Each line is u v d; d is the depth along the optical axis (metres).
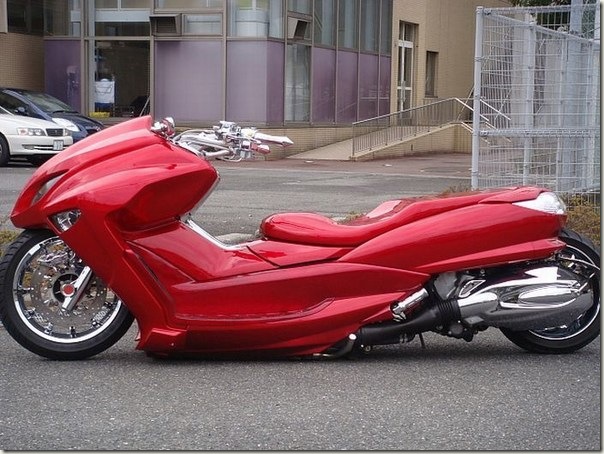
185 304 5.41
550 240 5.65
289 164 22.53
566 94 10.94
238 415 4.69
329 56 26.66
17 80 25.36
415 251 5.48
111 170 5.40
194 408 4.80
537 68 10.73
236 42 23.47
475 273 5.63
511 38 10.58
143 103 24.48
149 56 24.25
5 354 5.88
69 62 24.91
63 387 5.15
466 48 37.72
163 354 5.61
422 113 29.33
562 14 12.23
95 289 5.67
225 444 4.30
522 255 5.56
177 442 4.32
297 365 5.62
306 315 5.44
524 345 5.92
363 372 5.48
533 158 10.74
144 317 5.42
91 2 24.62
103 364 5.63
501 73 10.59
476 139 10.59
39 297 5.58
